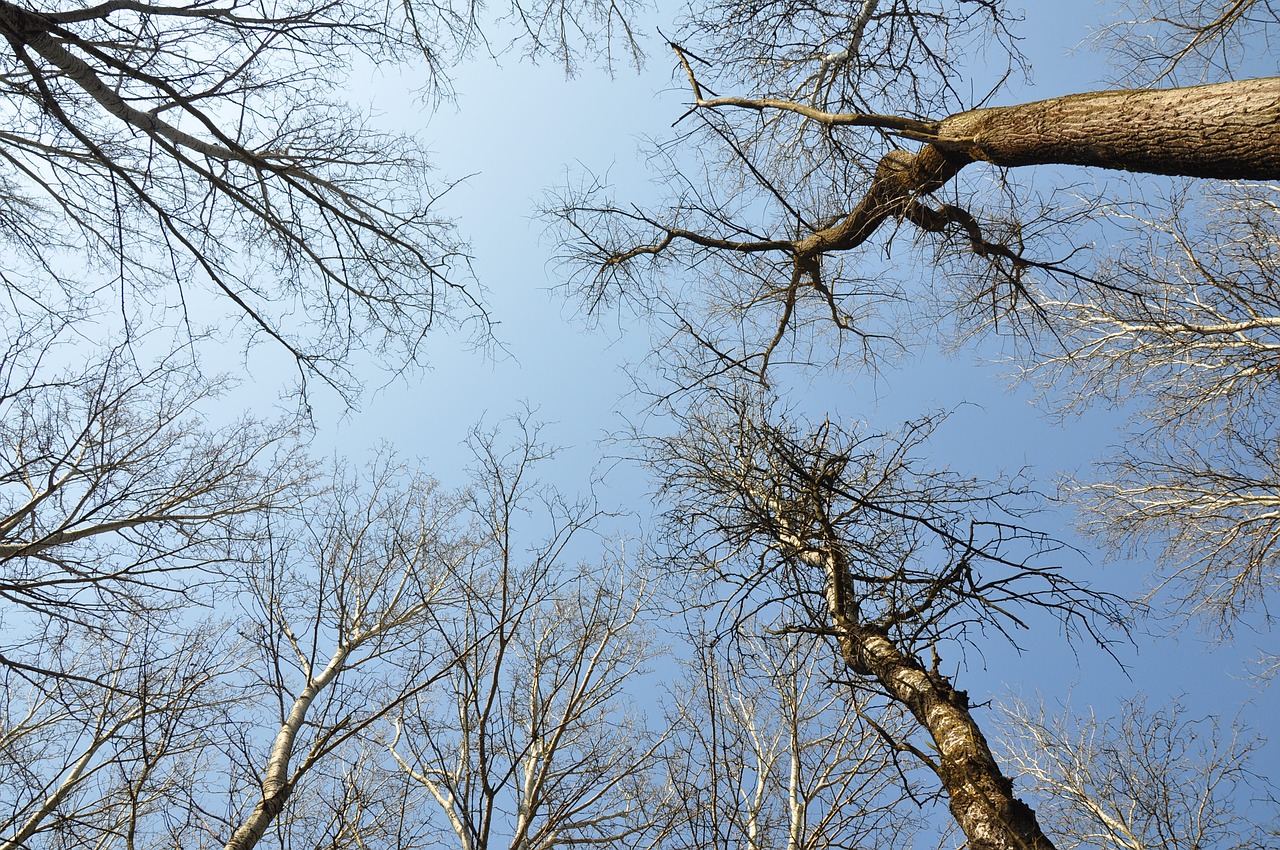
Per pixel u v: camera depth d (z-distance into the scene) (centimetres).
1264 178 265
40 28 351
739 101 464
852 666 385
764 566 396
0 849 423
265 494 711
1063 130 321
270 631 464
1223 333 701
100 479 562
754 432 432
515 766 348
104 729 535
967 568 336
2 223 557
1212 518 758
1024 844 267
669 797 474
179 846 411
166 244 436
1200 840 702
